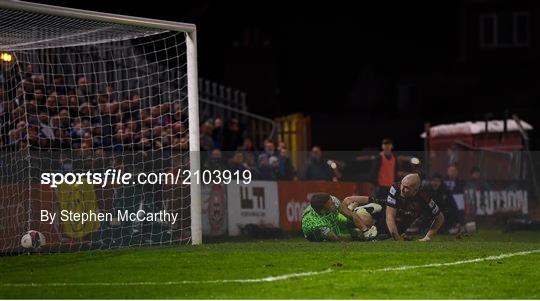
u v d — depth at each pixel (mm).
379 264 41094
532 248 47688
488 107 149250
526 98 148625
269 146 66750
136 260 43062
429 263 41438
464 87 152000
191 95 51562
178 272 39031
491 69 151125
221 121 69250
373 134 121250
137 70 66000
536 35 149500
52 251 48906
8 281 36750
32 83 58281
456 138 88625
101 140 56469
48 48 58938
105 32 52219
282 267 40281
